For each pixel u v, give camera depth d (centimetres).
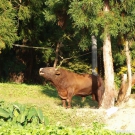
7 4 2364
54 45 3225
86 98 2502
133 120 1661
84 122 1694
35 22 3028
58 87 1920
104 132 1109
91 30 1809
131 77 1980
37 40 3225
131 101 1973
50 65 3391
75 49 3119
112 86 1922
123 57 2669
